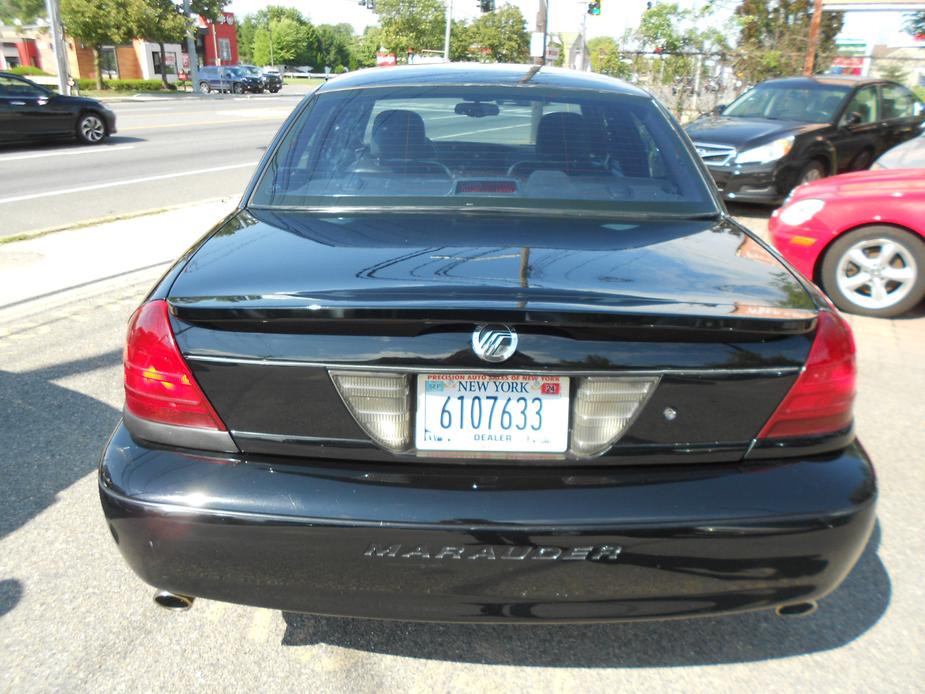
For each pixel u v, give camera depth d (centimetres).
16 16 4466
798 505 196
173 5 4681
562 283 204
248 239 241
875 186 608
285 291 199
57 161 1427
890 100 1148
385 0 5019
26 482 340
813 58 1819
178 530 195
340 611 201
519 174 280
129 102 3581
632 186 280
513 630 255
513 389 196
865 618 263
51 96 1630
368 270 211
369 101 310
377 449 197
